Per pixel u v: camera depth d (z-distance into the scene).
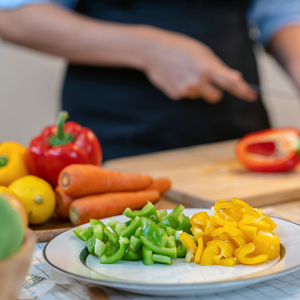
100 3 1.60
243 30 1.70
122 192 0.81
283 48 1.71
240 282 0.42
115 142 1.62
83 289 0.49
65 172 0.75
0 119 2.26
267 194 0.96
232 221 0.54
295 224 0.59
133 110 1.61
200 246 0.51
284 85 2.80
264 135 1.25
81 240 0.57
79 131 0.89
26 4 1.48
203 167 1.27
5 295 0.36
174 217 0.58
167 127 1.62
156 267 0.50
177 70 1.47
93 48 1.49
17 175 0.80
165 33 1.50
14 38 1.52
